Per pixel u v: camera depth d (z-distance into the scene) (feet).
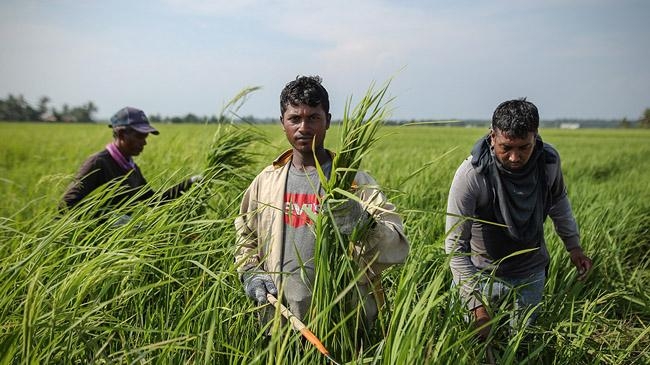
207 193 13.92
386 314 8.93
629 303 13.30
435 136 156.66
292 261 8.61
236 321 9.25
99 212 13.67
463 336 8.10
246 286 8.79
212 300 9.18
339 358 8.15
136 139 15.52
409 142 110.52
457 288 8.39
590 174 48.49
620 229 18.69
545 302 11.96
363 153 7.87
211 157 16.46
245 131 16.99
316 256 7.93
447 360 7.79
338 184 7.86
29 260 8.87
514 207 10.09
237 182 16.17
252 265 9.11
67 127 142.92
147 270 10.32
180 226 10.91
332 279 8.04
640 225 21.24
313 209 8.57
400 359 6.92
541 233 10.54
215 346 8.75
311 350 7.65
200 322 8.71
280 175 8.95
